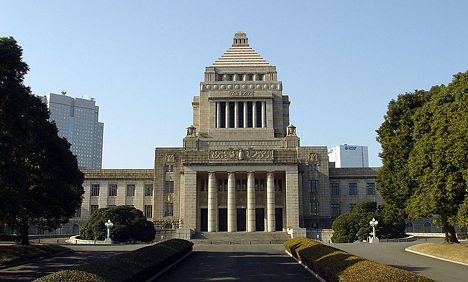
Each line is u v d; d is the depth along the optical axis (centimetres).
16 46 4188
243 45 12256
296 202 8569
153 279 3588
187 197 8656
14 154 4081
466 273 3694
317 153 9981
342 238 7856
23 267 4191
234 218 8606
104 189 10512
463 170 4288
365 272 2848
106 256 5166
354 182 10356
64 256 5166
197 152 8806
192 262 4747
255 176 9406
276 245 7106
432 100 5059
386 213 5722
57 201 5184
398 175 5441
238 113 10894
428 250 5009
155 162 10025
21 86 4097
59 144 5331
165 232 8650
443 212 4641
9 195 3819
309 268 4047
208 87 11100
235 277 3681
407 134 5553
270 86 11125
